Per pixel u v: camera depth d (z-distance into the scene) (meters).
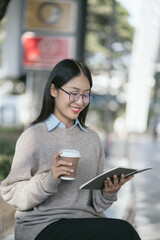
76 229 2.34
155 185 9.48
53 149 2.52
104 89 28.50
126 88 40.00
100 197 2.62
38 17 9.72
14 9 10.09
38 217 2.45
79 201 2.55
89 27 22.64
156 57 35.88
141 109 40.97
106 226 2.32
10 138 12.20
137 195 8.11
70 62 2.54
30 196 2.32
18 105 18.88
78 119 2.75
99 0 21.83
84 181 2.60
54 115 2.63
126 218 5.19
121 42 27.39
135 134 37.97
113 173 2.42
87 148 2.63
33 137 2.51
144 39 32.91
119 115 41.72
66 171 2.18
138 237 2.34
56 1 9.59
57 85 2.55
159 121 38.53
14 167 2.47
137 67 38.84
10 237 3.35
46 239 2.36
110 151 16.38
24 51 9.86
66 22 9.62
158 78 39.28
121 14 25.16
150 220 6.17
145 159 15.80
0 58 16.03
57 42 9.69
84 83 2.53
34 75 12.00
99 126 37.16
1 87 23.61
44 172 2.50
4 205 3.43
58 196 2.49
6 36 10.55
